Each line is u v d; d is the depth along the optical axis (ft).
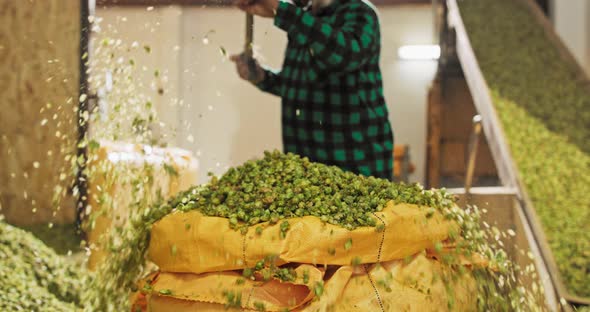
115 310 5.67
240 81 22.22
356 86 6.98
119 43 6.42
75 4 9.62
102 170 6.20
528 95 16.29
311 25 6.39
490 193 9.87
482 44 19.11
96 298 5.72
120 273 5.80
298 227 5.07
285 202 5.43
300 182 5.66
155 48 8.63
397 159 21.22
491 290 6.07
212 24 21.04
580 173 12.64
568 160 13.23
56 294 7.18
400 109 24.59
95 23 6.53
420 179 24.61
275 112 23.17
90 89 6.49
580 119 15.19
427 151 20.49
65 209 9.52
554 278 8.56
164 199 6.53
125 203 6.66
